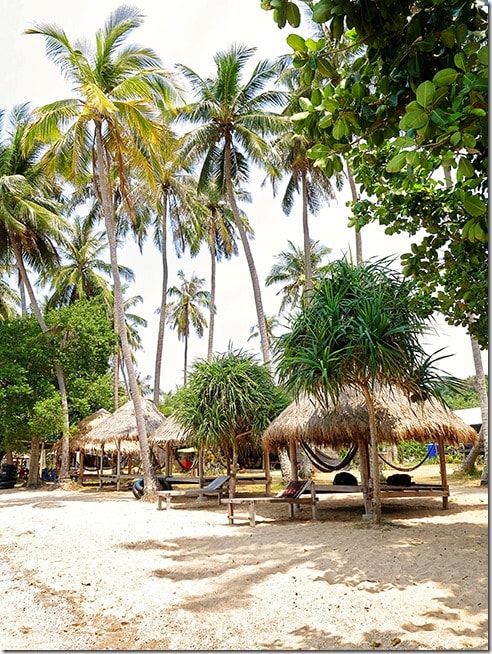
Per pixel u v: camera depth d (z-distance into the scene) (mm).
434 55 3080
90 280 31734
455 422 10984
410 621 4617
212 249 29906
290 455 12172
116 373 35625
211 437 13148
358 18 2908
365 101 3385
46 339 21500
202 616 5137
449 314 5961
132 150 17359
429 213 5414
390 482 12234
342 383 8719
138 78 16766
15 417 20625
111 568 7293
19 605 5836
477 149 2936
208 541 8891
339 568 6324
